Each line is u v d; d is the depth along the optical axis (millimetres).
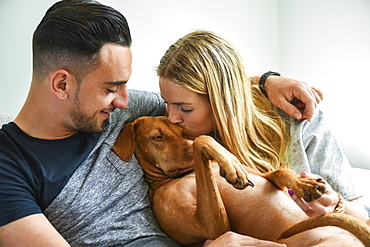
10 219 1387
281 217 1485
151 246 1565
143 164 1764
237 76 1774
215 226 1472
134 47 2900
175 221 1587
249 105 1810
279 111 1915
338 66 3053
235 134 1729
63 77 1507
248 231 1528
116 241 1582
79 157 1610
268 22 3408
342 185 1813
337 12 3020
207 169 1446
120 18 1542
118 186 1668
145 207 1704
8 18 2529
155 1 2957
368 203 2062
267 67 3447
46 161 1549
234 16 3273
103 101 1555
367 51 2863
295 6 3307
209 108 1729
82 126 1586
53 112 1551
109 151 1696
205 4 3145
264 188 1552
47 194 1518
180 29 3061
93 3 1536
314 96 1851
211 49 1732
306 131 1851
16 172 1467
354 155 2953
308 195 1362
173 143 1695
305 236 1347
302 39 3291
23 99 2584
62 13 1499
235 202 1558
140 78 2930
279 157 1819
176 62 1687
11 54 2547
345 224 1291
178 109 1718
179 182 1661
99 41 1480
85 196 1580
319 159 1838
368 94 2873
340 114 3037
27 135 1560
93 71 1499
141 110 1900
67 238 1563
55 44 1479
